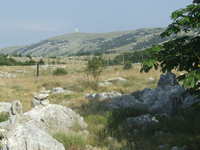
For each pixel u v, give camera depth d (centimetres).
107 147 612
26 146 446
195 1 489
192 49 475
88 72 2211
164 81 1163
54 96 1588
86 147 607
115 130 761
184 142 627
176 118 864
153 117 859
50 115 760
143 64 477
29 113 763
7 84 2434
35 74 5053
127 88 1892
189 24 478
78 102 1336
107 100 1373
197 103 482
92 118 901
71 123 785
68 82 2345
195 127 752
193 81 377
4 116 969
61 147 486
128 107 974
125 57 9938
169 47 516
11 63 7825
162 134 726
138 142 662
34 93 1780
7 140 457
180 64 491
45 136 479
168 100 989
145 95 1164
